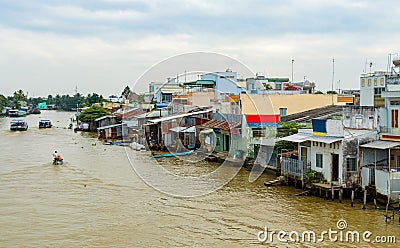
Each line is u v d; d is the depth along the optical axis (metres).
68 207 24.17
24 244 18.59
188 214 22.75
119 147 52.72
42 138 65.38
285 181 29.67
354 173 25.86
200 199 25.42
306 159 29.39
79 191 27.92
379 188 24.09
